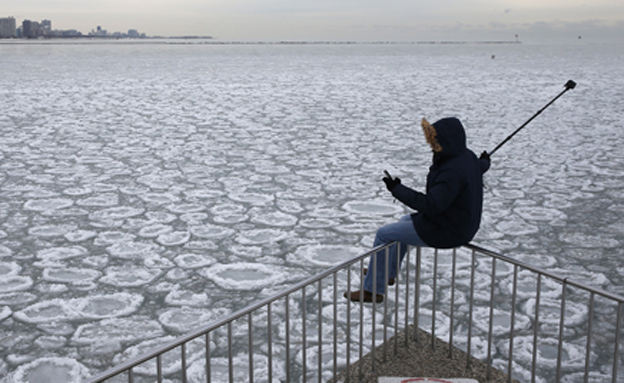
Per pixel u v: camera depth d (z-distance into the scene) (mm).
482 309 4559
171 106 17766
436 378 2984
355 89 23156
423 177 9094
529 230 6527
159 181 8750
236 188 8398
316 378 3602
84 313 4527
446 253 5742
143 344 4066
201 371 3701
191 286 5059
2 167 9555
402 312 4496
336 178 9016
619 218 6953
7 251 5836
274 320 4406
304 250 5953
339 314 4477
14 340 4102
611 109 16906
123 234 6387
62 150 11016
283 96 20578
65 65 39406
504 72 32656
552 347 3959
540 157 10445
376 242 3086
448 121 2609
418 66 39500
